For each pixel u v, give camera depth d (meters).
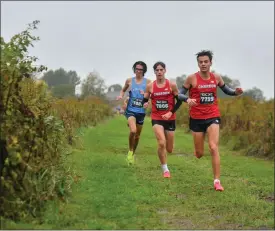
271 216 6.08
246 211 6.27
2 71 4.93
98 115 28.02
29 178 5.12
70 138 10.69
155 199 6.54
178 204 6.43
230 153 14.09
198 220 5.71
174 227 5.34
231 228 5.45
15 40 5.18
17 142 5.02
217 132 7.51
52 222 5.05
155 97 8.20
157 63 8.12
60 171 6.07
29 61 5.26
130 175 8.38
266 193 7.72
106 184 7.33
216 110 7.62
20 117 5.13
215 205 6.46
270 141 13.19
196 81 7.55
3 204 4.93
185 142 16.44
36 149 5.33
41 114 5.53
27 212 5.07
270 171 10.27
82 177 7.64
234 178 9.05
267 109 17.08
